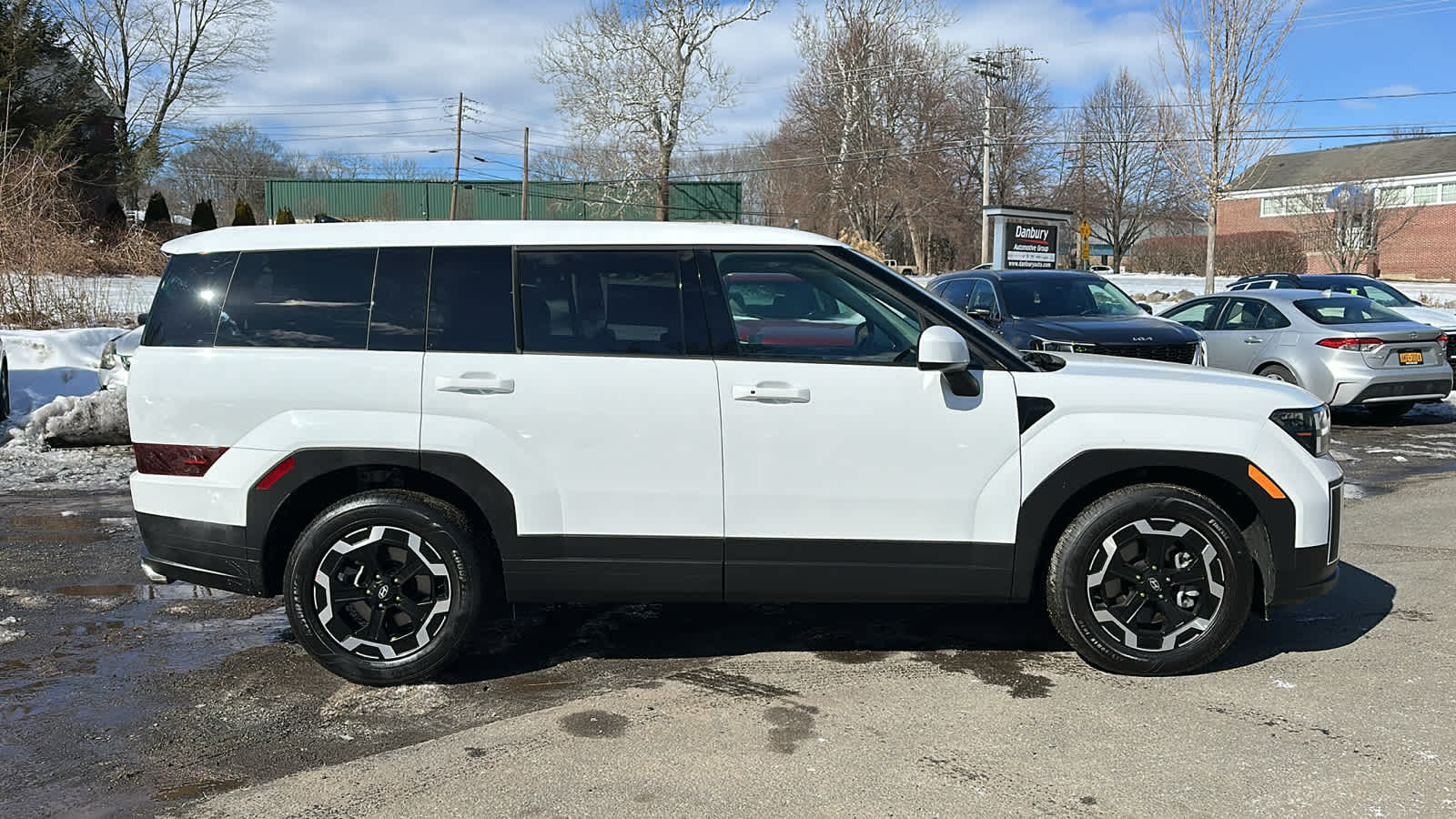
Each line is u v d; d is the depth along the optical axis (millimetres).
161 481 4188
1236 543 4133
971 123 55406
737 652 4551
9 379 11492
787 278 4219
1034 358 4512
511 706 3982
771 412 4074
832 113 52938
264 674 4309
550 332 4117
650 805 3203
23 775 3416
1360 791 3271
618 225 4266
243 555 4121
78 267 16500
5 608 5152
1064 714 3869
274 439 4074
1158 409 4141
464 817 3141
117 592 5426
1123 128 68500
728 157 67812
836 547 4129
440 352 4094
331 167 82062
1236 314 12289
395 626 4184
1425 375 11055
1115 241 70875
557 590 4160
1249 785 3312
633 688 4156
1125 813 3146
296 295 4176
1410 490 8016
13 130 32031
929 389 4098
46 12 36281
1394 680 4191
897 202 52844
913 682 4203
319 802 3236
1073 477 4117
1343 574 5727
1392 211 47438
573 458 4078
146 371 4199
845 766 3459
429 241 4195
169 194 79062
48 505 7398
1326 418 4367
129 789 3326
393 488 4242
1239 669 4316
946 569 4156
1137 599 4188
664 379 4078
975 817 3121
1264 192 62156
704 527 4117
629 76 47562
